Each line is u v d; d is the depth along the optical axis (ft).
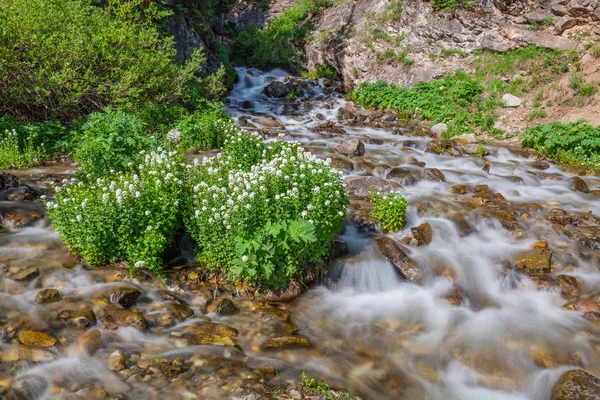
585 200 31.17
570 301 19.35
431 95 58.03
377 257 21.15
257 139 31.42
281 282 18.29
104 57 36.96
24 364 13.01
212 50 65.62
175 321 15.81
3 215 20.67
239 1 96.78
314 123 54.54
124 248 18.44
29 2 33.50
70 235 18.28
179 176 21.85
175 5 57.62
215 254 18.49
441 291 19.99
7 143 30.40
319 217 19.15
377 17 73.36
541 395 14.15
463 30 61.62
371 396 13.26
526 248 23.52
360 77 71.00
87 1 41.70
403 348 15.90
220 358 14.06
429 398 13.69
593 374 15.01
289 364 14.20
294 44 84.99
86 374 12.94
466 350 15.99
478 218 26.00
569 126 43.42
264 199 18.89
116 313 15.40
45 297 15.80
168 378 12.99
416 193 30.30
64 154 32.94
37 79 32.68
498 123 50.72
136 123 31.14
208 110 47.06
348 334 16.40
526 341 16.57
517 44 57.62
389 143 44.52
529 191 32.83
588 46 52.60
